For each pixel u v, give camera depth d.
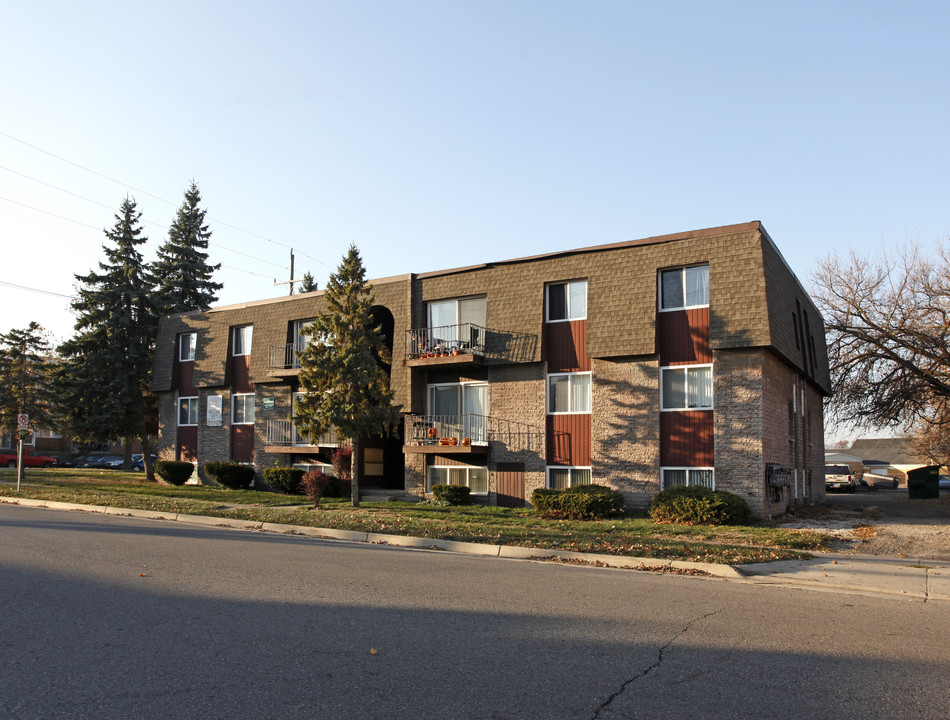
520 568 12.42
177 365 34.69
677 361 21.62
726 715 5.36
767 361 20.98
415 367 25.91
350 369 21.88
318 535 17.52
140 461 56.78
